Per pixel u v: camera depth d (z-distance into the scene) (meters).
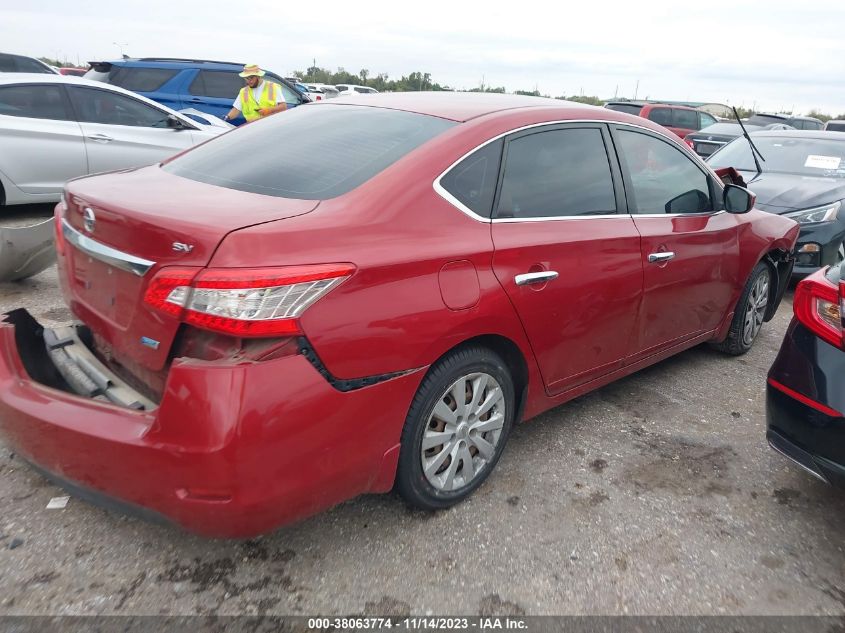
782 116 20.12
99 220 2.32
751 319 4.59
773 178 6.95
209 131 8.28
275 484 2.05
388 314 2.23
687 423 3.67
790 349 2.74
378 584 2.34
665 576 2.47
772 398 2.80
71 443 2.11
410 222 2.40
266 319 1.97
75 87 7.15
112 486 2.09
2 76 6.76
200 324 1.99
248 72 8.72
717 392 4.11
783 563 2.60
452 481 2.72
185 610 2.18
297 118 3.17
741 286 4.29
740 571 2.53
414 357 2.32
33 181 6.84
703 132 14.05
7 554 2.35
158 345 2.11
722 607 2.35
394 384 2.29
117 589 2.24
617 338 3.34
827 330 2.61
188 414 1.94
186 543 2.47
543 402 3.10
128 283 2.21
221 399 1.93
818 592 2.46
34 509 2.59
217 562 2.39
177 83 10.91
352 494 2.34
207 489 1.97
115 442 2.03
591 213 3.12
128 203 2.27
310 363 2.06
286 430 2.02
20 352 2.49
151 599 2.21
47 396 2.23
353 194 2.40
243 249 2.00
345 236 2.21
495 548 2.56
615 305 3.22
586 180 3.15
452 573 2.42
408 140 2.68
